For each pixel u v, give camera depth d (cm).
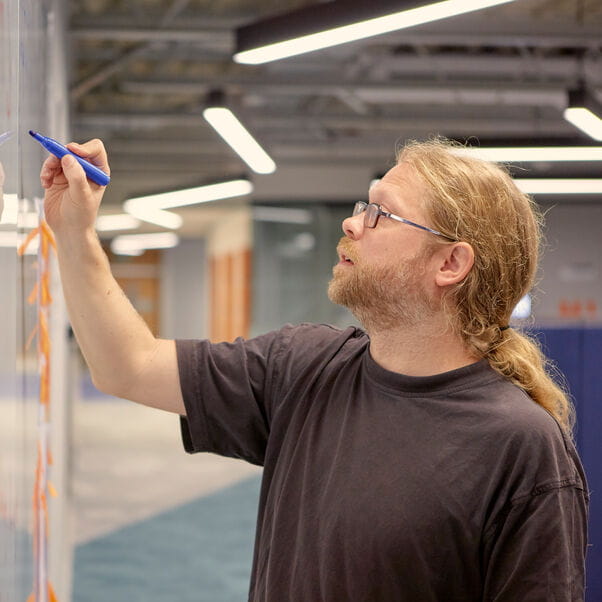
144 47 624
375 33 288
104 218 1391
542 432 111
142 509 607
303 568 119
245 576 470
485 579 112
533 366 124
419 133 922
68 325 476
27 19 123
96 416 1060
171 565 484
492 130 907
